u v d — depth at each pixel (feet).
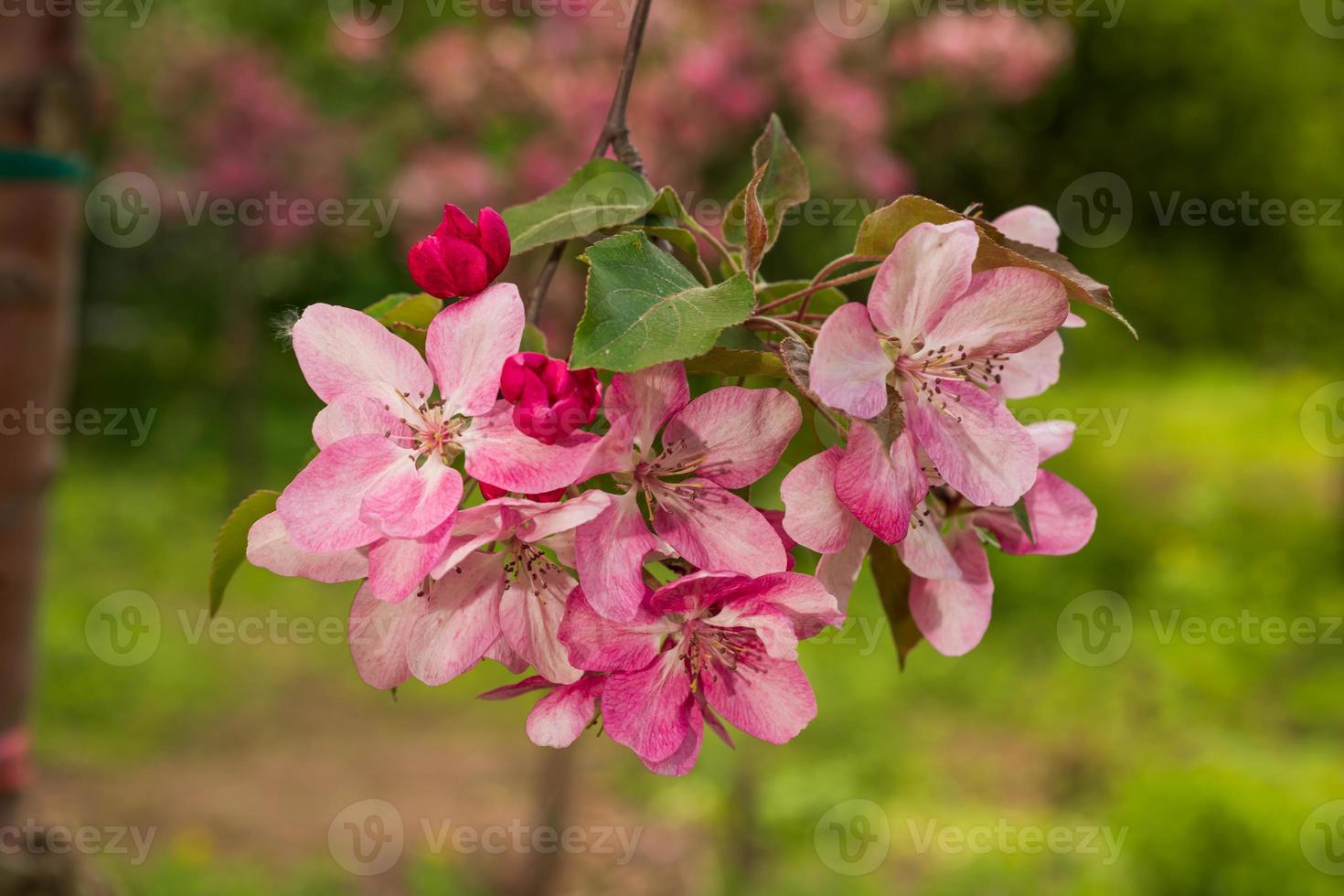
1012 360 3.85
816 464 3.23
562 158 21.30
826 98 21.20
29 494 7.53
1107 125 54.08
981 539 3.91
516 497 3.19
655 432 3.25
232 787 18.60
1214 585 27.66
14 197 7.22
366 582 3.44
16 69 7.15
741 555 3.22
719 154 21.53
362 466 3.17
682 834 18.52
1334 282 53.21
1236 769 17.06
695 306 3.16
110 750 19.63
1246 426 41.42
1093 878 15.05
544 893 16.28
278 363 43.78
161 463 37.42
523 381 3.11
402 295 3.88
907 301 3.23
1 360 7.32
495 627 3.36
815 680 22.85
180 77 29.22
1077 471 34.94
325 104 28.63
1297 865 14.03
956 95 23.73
